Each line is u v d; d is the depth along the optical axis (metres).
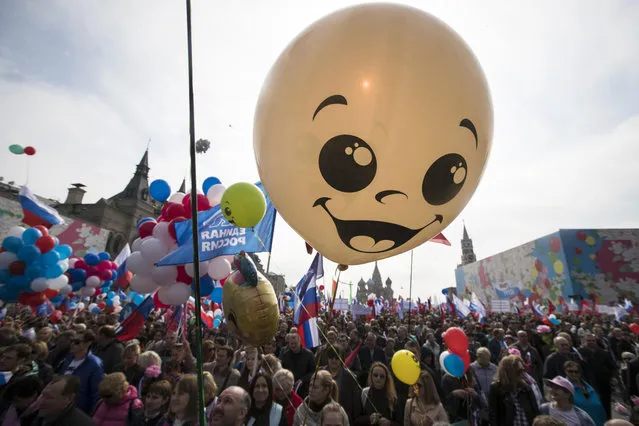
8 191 15.16
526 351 6.24
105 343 4.43
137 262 4.01
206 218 3.42
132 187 33.41
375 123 1.51
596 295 21.31
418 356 4.69
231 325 2.09
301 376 4.60
